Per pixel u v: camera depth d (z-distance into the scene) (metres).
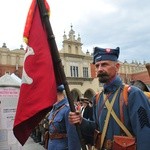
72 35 40.44
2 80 4.60
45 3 2.94
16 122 2.82
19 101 2.85
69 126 4.17
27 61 2.89
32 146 12.07
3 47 34.12
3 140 4.48
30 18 2.98
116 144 2.68
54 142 4.48
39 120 2.88
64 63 39.22
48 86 2.78
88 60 41.72
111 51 2.92
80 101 9.09
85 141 3.04
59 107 4.53
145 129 2.56
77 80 39.56
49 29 2.88
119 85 2.88
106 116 2.82
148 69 4.42
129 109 2.70
